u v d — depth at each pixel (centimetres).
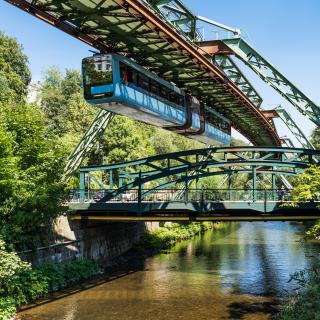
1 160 2445
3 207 2508
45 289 2595
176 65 3253
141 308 2352
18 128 2812
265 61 3600
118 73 2725
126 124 5603
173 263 3666
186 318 2181
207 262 3712
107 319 2161
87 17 2356
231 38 3481
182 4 3097
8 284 2283
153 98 3175
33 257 2744
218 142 4953
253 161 3178
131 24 2575
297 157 3266
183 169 3212
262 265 3553
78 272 3038
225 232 6288
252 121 5991
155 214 3322
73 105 6688
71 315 2220
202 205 2984
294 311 1977
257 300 2519
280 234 5994
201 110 4300
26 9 2147
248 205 2944
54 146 2998
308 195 2067
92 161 5575
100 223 3712
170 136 7594
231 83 3950
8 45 5762
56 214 2858
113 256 3894
